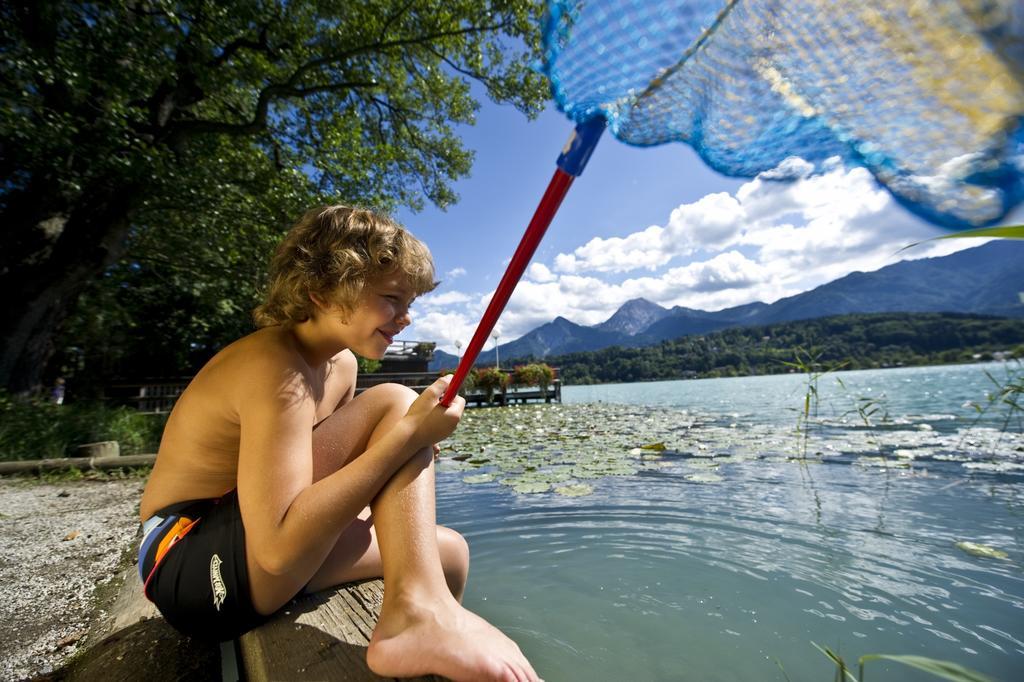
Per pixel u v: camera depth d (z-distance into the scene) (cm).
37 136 500
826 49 36
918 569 159
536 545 203
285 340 86
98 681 98
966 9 29
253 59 802
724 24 40
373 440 97
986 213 29
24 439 492
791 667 110
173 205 679
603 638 127
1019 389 288
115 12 545
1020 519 203
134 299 1189
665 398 1694
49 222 697
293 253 88
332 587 97
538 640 127
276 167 856
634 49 42
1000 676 101
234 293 1007
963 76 29
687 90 43
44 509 287
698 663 114
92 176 609
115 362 1271
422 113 1109
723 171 44
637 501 262
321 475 91
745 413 832
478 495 304
